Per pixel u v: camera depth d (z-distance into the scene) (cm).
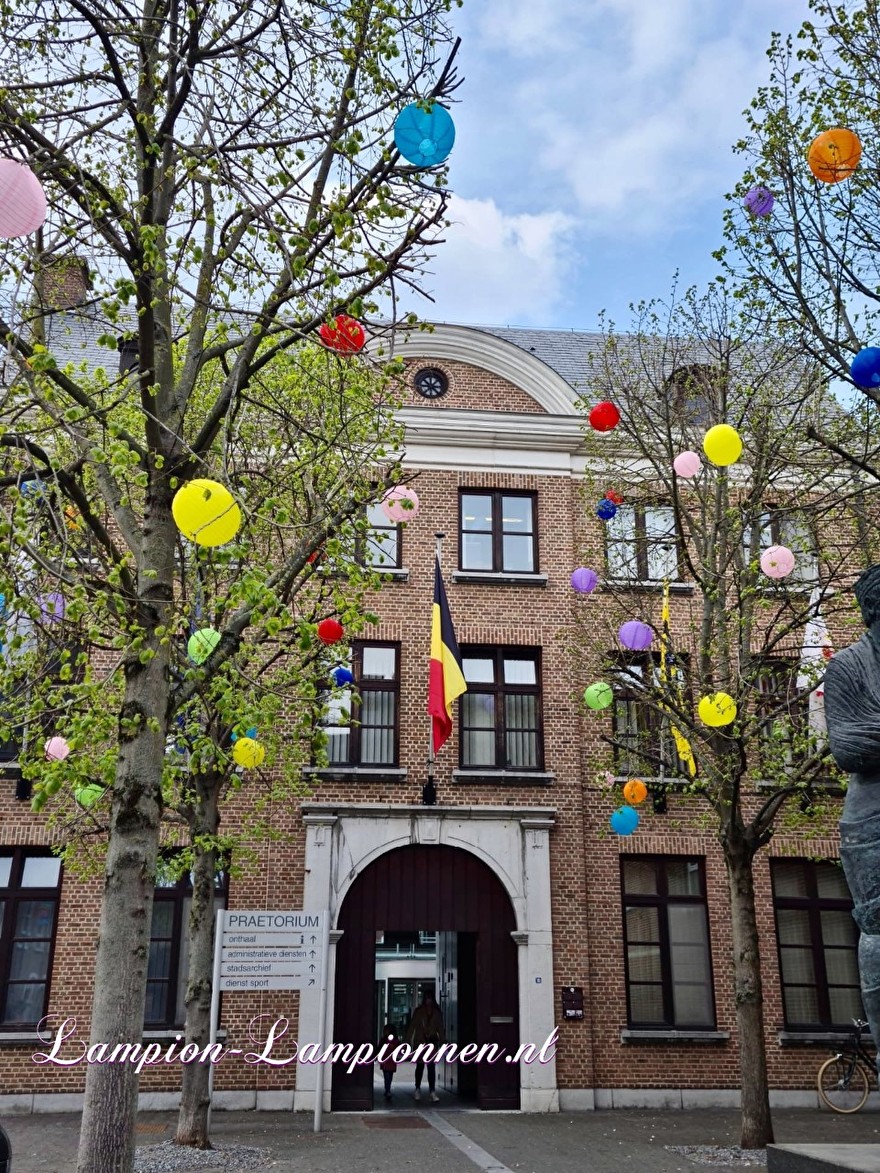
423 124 648
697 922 1766
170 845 1642
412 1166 1102
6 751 1694
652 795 1789
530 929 1689
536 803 1766
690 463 1087
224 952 1355
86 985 1585
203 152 830
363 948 1675
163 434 807
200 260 847
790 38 1044
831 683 598
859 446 1338
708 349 1466
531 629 1858
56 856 1650
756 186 1005
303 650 977
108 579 719
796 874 1805
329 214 776
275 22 826
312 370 1135
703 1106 1644
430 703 1567
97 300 775
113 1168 630
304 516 1003
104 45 757
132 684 736
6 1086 1531
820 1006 1738
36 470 738
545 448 1962
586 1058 1642
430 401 1989
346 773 1725
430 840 1712
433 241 822
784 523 1510
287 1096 1572
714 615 1388
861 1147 688
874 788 584
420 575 1862
